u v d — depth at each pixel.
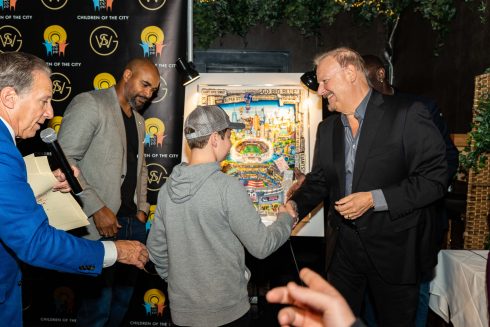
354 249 2.01
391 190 1.82
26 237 1.20
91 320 2.66
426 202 1.81
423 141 1.83
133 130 2.76
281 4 3.90
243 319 1.64
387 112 1.89
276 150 3.11
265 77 3.17
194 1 3.81
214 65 4.39
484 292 1.85
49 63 3.19
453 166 2.24
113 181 2.52
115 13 3.17
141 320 3.36
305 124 3.12
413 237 1.89
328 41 4.35
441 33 3.41
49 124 3.20
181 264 1.61
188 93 3.17
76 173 1.70
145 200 2.92
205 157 1.64
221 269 1.58
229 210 1.55
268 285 3.83
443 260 2.26
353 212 1.82
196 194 1.56
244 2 3.85
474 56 2.97
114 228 2.44
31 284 3.33
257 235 1.55
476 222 2.62
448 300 2.20
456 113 3.22
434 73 3.56
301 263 4.08
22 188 1.22
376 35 4.35
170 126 3.25
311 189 2.24
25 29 3.18
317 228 3.09
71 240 1.34
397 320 1.96
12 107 1.31
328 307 0.47
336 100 1.94
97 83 3.20
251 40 4.38
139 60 2.67
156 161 3.28
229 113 3.15
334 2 3.90
